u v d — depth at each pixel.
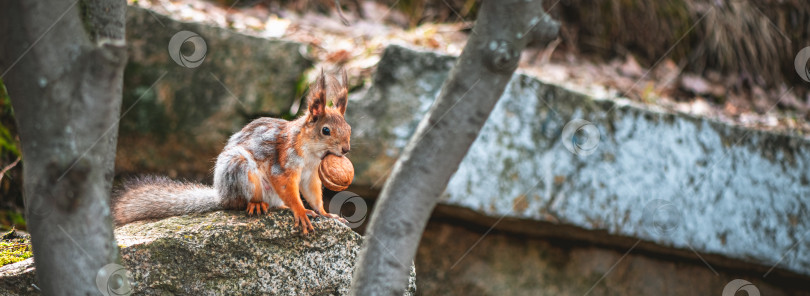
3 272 4.27
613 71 9.62
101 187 3.05
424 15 9.86
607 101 7.85
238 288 4.63
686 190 7.92
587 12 10.08
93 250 3.03
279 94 7.49
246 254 4.67
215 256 4.59
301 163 4.91
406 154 3.06
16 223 6.62
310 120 4.91
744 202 8.14
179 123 7.38
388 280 3.05
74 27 2.85
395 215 3.04
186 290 4.52
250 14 8.83
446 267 7.61
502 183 7.32
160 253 4.47
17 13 2.80
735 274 8.38
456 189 7.17
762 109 9.83
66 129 2.88
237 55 7.55
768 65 10.53
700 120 8.18
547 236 7.86
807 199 8.40
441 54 7.60
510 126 7.45
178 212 5.14
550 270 7.86
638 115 7.91
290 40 7.71
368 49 8.30
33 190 2.92
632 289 8.04
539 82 7.62
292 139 4.91
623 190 7.69
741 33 10.50
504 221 7.43
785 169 8.41
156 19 7.52
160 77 7.43
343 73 5.21
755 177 8.25
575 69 9.37
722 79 10.23
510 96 7.51
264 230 4.73
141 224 4.86
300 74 7.60
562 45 9.86
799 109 10.06
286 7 9.32
